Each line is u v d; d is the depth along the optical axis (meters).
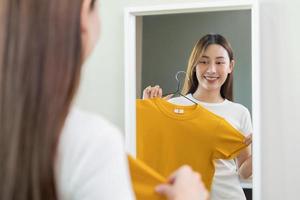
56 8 0.49
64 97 0.49
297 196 1.21
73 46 0.50
